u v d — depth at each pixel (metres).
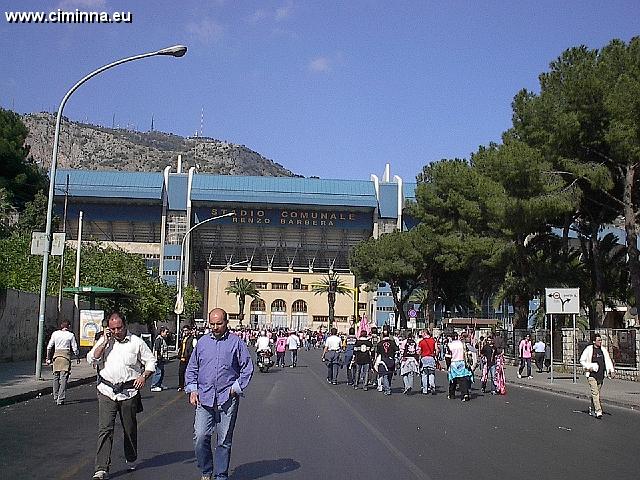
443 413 17.73
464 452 11.55
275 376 31.59
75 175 107.50
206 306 121.50
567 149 35.88
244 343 8.62
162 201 108.94
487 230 46.03
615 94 32.47
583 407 20.70
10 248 44.28
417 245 56.81
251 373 8.55
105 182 107.50
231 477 9.22
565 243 44.38
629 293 45.12
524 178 37.00
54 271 43.09
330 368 27.72
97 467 8.84
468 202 45.84
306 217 114.50
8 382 22.22
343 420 15.70
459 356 21.86
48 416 15.53
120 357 9.16
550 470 10.14
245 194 110.00
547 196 36.81
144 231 111.00
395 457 10.89
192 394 8.39
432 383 23.58
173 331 72.25
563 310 28.72
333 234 118.06
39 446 11.41
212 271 122.31
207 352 8.41
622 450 12.33
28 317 34.44
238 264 122.50
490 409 19.17
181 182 110.38
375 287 75.56
